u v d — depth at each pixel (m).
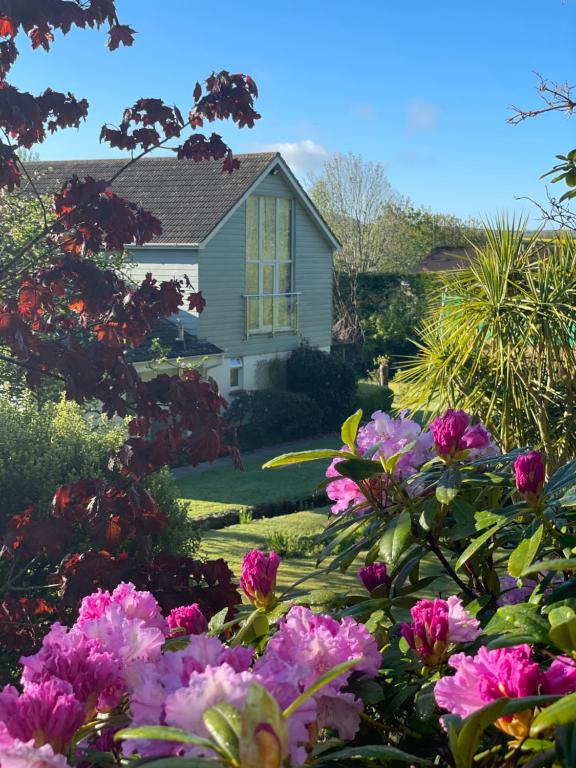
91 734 1.46
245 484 14.62
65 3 4.71
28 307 4.96
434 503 2.19
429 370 6.71
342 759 1.42
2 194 9.20
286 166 21.56
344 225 40.31
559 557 1.99
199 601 4.21
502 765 1.41
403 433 2.46
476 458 2.41
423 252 42.91
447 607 1.66
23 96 4.74
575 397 6.59
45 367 4.70
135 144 5.25
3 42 4.96
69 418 6.26
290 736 1.12
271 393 19.97
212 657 1.29
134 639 1.51
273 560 2.01
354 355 30.05
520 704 1.18
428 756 1.62
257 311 21.31
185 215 19.70
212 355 18.42
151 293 5.09
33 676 1.42
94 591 4.30
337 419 21.88
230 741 1.03
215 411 4.79
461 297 6.93
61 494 4.49
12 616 4.60
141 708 1.20
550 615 1.37
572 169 4.32
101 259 11.71
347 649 1.41
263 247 21.66
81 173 22.05
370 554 2.39
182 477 15.38
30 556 5.05
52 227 5.18
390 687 1.72
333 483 2.50
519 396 6.49
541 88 4.84
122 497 4.43
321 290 23.84
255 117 5.30
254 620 1.96
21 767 1.09
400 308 30.45
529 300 6.56
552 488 1.90
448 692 1.29
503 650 1.29
